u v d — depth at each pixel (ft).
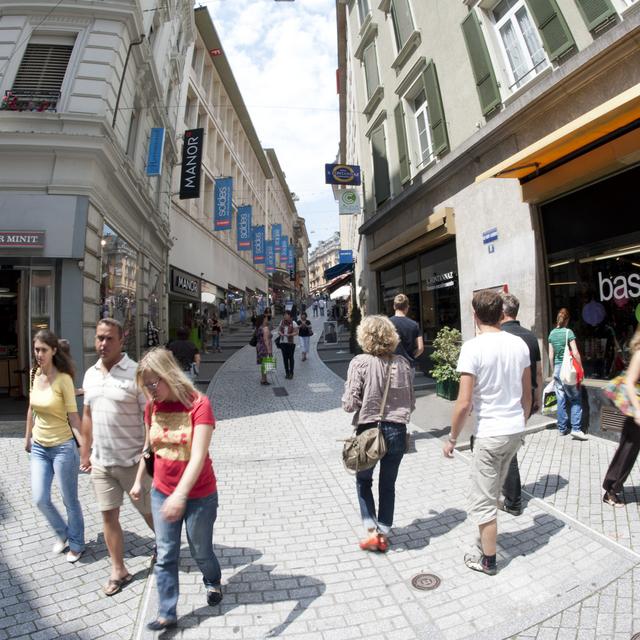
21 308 30.48
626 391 10.83
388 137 44.04
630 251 18.67
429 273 36.99
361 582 9.95
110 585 9.80
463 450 18.21
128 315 37.88
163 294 55.26
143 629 8.50
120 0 30.45
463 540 11.44
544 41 22.38
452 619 8.62
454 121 31.68
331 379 37.91
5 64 28.91
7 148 26.09
